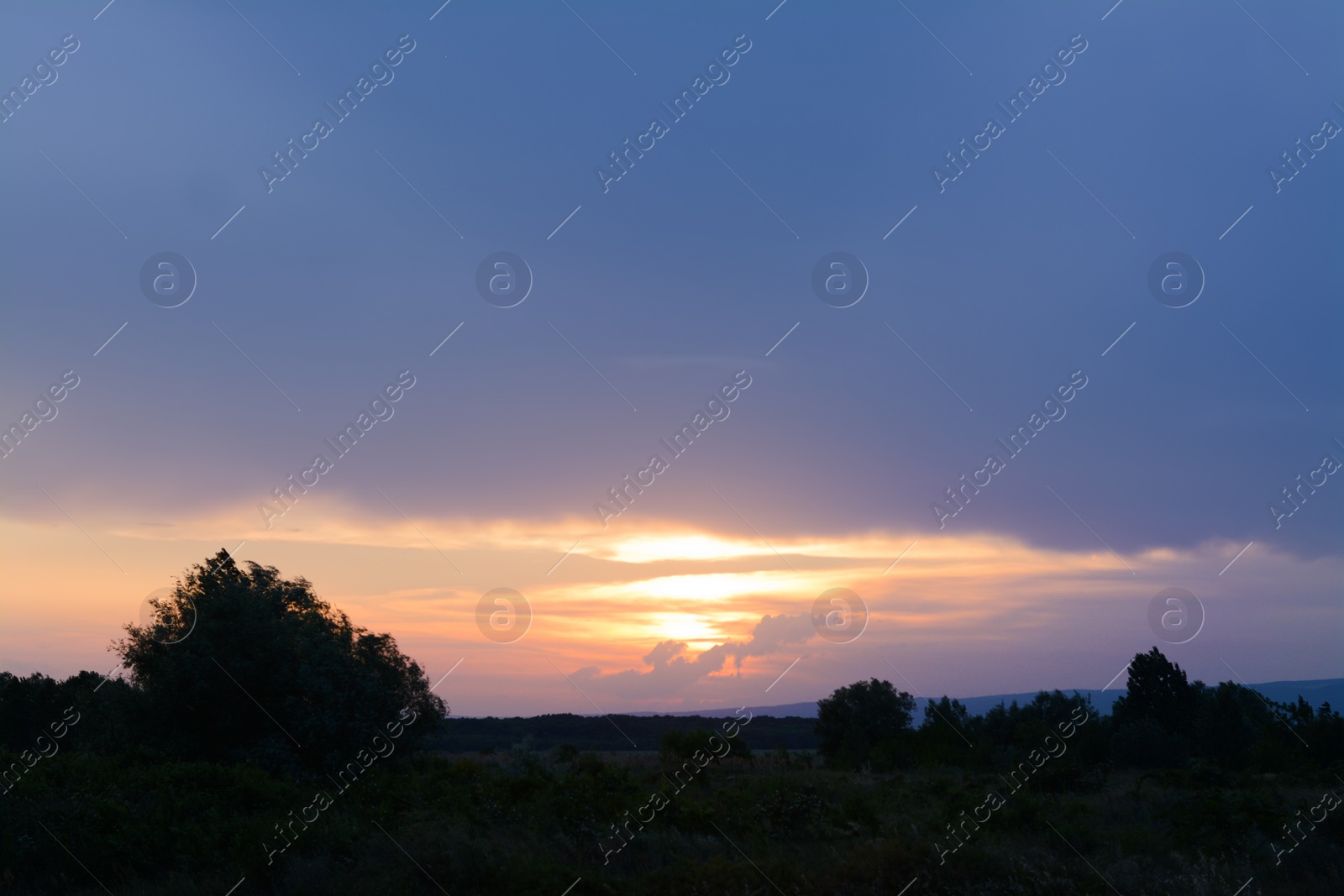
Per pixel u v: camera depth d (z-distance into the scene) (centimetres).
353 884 1436
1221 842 1628
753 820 1844
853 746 4581
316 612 2897
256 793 1906
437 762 2820
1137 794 2283
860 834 1772
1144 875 1482
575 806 1852
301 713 2534
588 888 1416
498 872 1463
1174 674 4572
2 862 1445
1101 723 4031
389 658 2909
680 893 1414
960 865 1484
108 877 1478
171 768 2005
